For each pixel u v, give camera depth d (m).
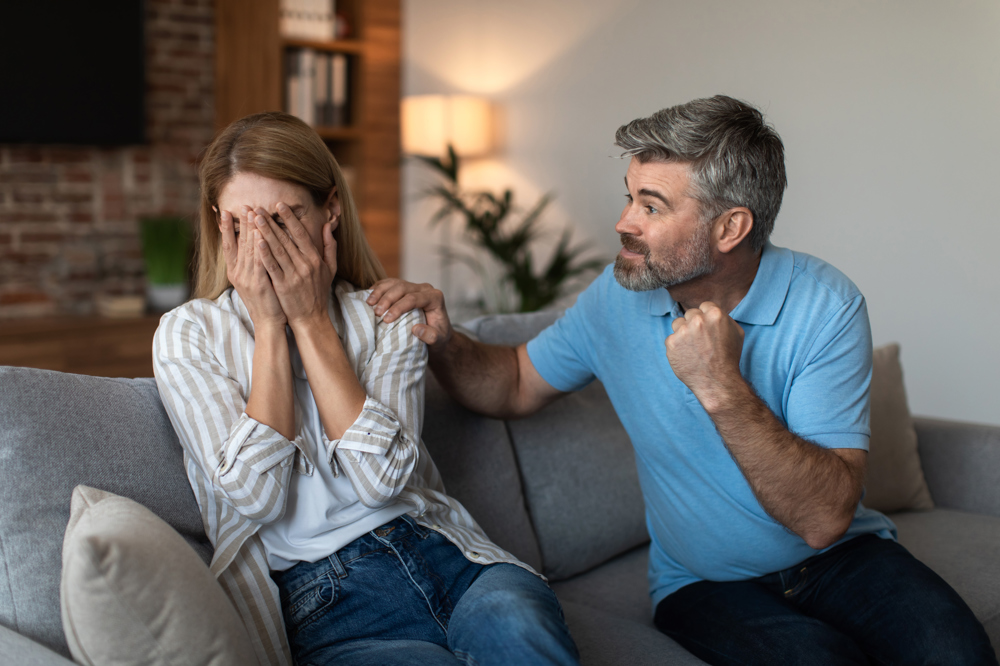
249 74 4.08
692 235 1.26
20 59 3.62
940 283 2.87
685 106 1.26
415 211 4.65
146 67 4.01
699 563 1.44
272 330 1.17
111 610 0.86
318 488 1.17
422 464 1.35
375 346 1.31
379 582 1.15
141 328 3.83
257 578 1.14
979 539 1.84
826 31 3.06
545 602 1.09
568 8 3.93
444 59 4.48
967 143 2.75
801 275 1.35
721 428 1.21
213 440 1.11
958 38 2.74
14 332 3.47
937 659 1.21
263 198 1.18
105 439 1.16
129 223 4.10
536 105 4.12
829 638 1.25
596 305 1.51
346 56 4.45
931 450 2.13
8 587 1.05
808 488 1.20
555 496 1.70
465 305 4.27
